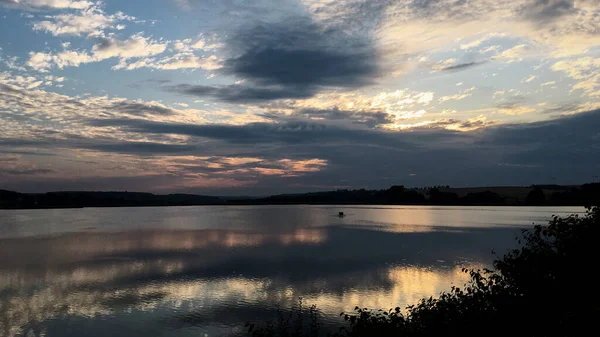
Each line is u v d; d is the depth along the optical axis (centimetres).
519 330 959
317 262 4381
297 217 14838
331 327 2294
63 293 3148
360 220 12719
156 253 5159
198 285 3309
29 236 7756
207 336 2227
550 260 1062
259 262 4394
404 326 1065
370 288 3195
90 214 18400
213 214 17950
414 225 10394
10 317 2598
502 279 1119
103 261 4575
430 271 3872
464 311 1051
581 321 811
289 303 2788
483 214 16525
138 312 2648
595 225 1046
